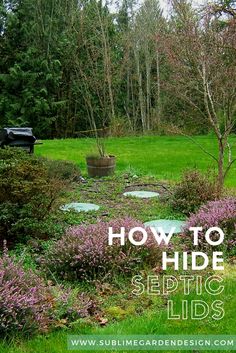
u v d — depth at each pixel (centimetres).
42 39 2533
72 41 2300
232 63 755
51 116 2586
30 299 338
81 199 799
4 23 2556
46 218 593
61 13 2536
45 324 343
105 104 1173
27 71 2503
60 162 953
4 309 328
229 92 755
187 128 1972
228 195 721
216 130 745
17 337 325
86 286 435
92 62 1191
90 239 470
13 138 945
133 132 2208
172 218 682
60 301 364
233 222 544
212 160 1267
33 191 567
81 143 1703
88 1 2311
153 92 2655
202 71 776
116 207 751
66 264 456
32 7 2541
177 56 795
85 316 364
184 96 831
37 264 485
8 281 349
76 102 2573
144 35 2458
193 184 726
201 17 843
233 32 763
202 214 567
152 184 932
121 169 1140
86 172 1082
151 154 1410
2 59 2555
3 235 571
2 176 565
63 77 2586
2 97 2488
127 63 2127
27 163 584
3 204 555
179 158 1315
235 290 414
